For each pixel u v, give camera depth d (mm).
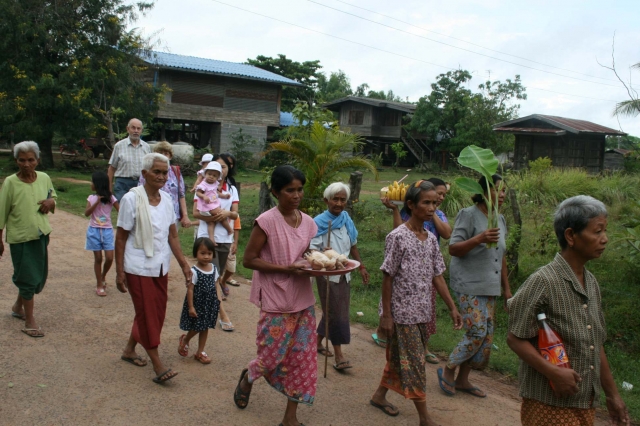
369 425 4043
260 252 3787
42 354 4758
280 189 3721
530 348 2740
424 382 3938
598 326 2754
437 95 34594
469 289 4457
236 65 33656
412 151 36969
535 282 2754
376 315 6652
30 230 5059
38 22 21391
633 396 4859
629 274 7887
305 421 4027
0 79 21734
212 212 6262
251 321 6141
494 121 32500
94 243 6457
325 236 4953
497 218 4301
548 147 25562
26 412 3787
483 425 4160
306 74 43812
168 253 4516
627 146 39500
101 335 5320
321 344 5391
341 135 10062
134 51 24516
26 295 5090
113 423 3748
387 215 12180
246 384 4016
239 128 31516
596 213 2654
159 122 30078
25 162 5090
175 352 5094
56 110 21938
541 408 2801
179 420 3865
